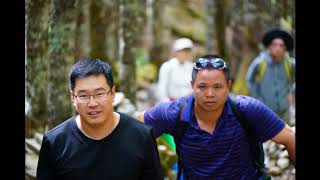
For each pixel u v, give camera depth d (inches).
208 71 163.3
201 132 169.6
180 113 170.7
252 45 438.3
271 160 283.4
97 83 138.0
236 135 169.2
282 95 305.1
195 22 713.0
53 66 239.1
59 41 239.1
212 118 168.4
